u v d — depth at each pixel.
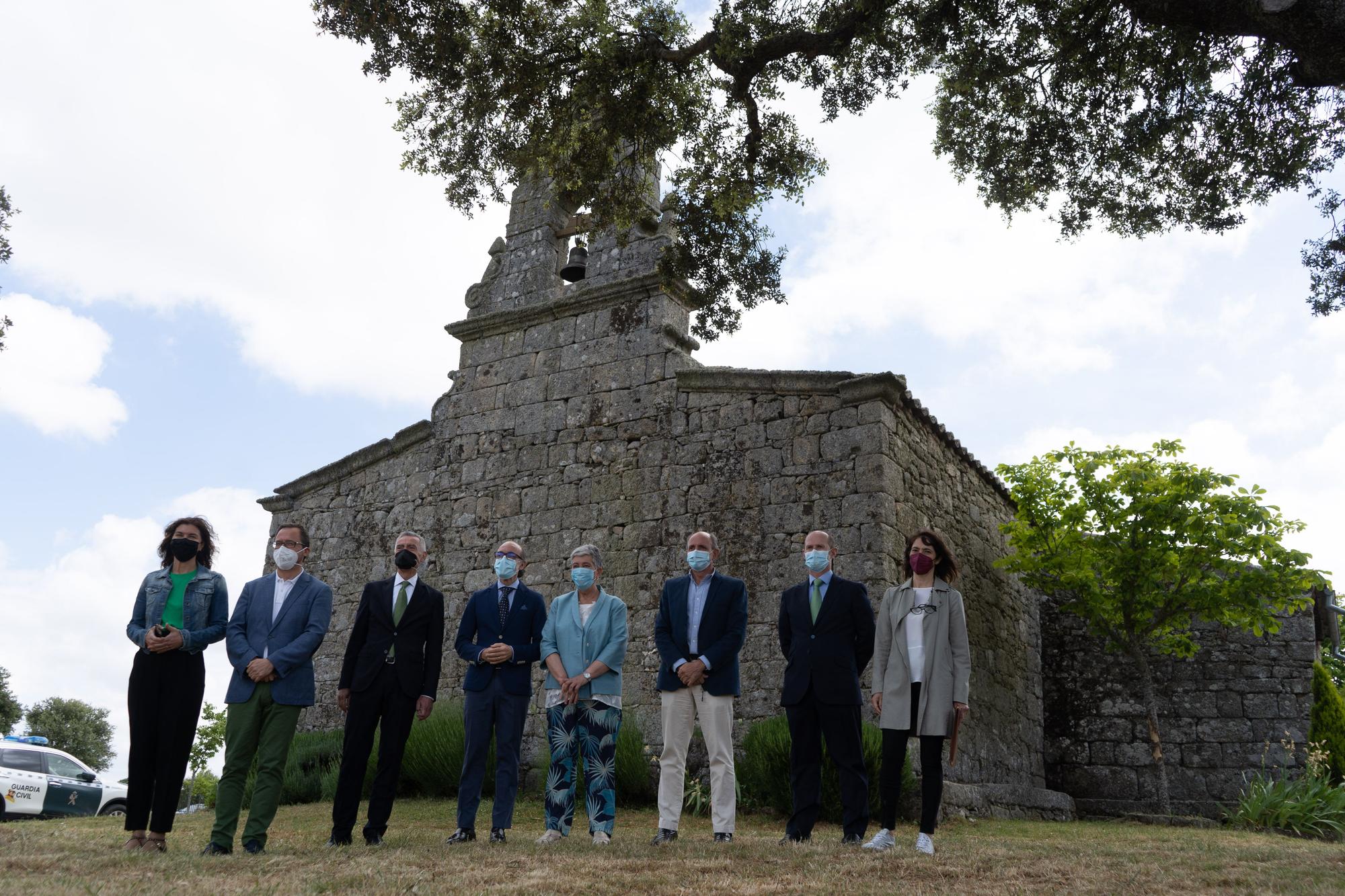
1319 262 8.35
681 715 5.87
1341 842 8.08
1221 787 12.19
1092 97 8.91
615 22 9.49
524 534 11.71
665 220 11.87
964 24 8.86
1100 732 12.96
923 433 11.05
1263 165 8.58
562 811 5.79
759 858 4.73
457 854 4.89
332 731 11.62
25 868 4.17
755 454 10.50
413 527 12.70
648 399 11.39
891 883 4.02
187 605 5.29
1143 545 11.72
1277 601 11.44
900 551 9.77
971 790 9.37
